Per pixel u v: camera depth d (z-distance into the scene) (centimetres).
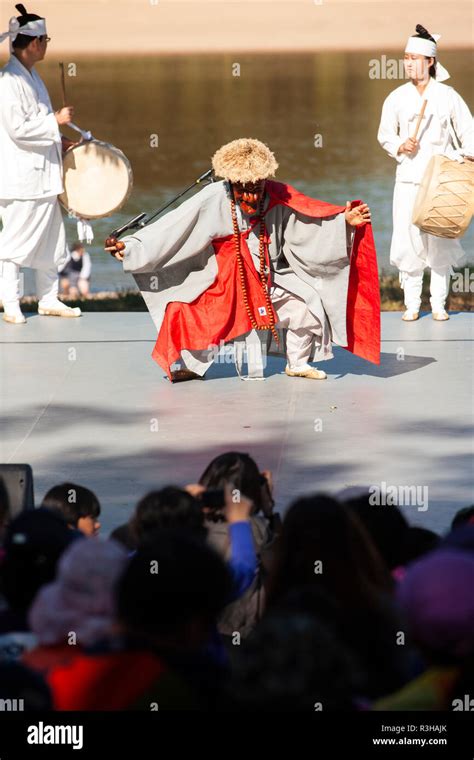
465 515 524
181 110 4619
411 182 1165
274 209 964
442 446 827
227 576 363
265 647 306
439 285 1204
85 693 356
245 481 530
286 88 5038
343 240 955
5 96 1165
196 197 962
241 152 933
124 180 1190
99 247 2762
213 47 6019
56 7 6291
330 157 3847
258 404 929
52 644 387
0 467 580
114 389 980
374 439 842
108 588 387
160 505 487
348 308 988
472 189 1097
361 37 6075
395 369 1027
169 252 963
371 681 392
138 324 1218
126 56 5816
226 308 974
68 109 1171
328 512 417
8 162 1184
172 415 907
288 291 975
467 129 1160
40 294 1266
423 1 6309
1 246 1212
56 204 1219
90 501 562
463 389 961
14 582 422
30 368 1051
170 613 355
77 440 855
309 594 394
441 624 335
